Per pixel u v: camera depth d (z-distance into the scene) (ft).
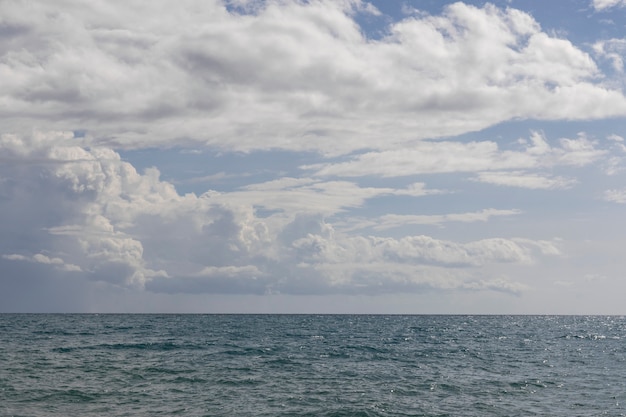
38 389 117.60
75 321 553.23
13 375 135.03
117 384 126.21
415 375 150.00
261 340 279.49
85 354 187.42
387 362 181.98
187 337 292.20
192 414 98.94
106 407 103.14
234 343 251.39
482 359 194.29
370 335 349.20
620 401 114.62
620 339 314.76
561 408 107.55
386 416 99.76
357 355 204.95
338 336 330.34
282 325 507.30
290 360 181.47
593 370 162.50
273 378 139.95
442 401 113.70
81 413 98.17
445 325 561.43
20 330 344.49
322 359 187.62
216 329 399.03
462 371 159.63
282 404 108.17
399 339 309.22
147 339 268.62
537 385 133.49
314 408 104.78
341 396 117.08
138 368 151.84
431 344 268.82
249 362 172.45
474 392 124.16
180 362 167.94
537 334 374.22
